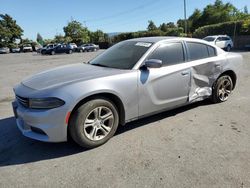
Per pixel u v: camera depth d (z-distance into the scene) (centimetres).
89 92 330
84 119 335
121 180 280
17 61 2180
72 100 320
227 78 544
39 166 313
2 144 375
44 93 320
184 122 440
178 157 325
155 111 417
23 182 282
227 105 532
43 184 277
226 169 296
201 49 489
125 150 346
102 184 274
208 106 525
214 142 365
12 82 955
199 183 272
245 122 438
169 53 432
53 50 3419
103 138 359
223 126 421
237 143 361
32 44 6519
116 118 370
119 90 359
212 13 5169
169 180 278
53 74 386
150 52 407
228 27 3078
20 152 350
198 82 475
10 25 7031
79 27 6256
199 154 332
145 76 387
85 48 4050
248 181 274
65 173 297
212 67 497
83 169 304
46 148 358
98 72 373
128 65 397
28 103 327
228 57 536
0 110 548
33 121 322
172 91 429
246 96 602
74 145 364
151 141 371
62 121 321
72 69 407
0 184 279
